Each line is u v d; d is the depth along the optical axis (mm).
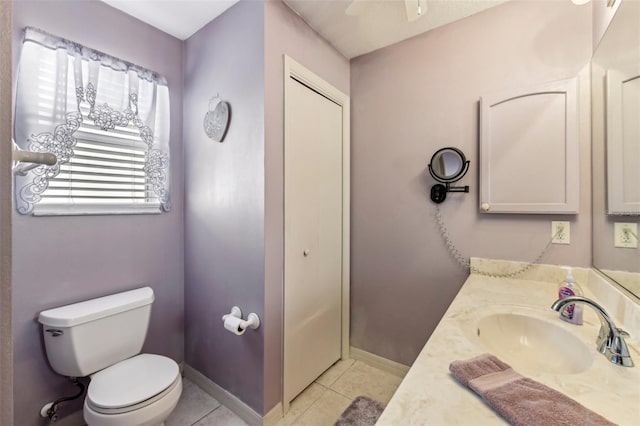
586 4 1343
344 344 2125
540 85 1414
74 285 1487
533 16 1472
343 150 2078
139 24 1729
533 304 1186
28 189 1322
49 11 1390
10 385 328
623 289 989
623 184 1003
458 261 1717
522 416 542
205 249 1805
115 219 1644
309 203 1776
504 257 1567
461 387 657
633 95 927
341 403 1681
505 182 1505
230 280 1638
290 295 1629
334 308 2037
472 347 837
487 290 1361
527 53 1489
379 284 2031
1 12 321
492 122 1538
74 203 1471
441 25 1742
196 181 1865
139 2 1586
